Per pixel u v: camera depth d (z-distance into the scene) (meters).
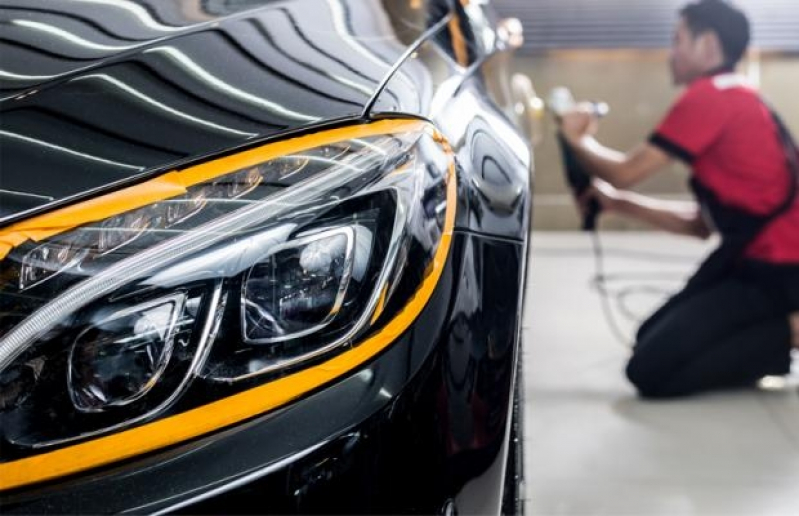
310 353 0.92
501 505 1.12
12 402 0.87
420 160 1.03
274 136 0.98
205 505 0.87
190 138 0.97
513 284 1.10
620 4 4.10
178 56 1.09
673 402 2.45
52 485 0.87
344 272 0.94
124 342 0.89
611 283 3.38
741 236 2.47
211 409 0.89
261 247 0.92
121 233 0.91
